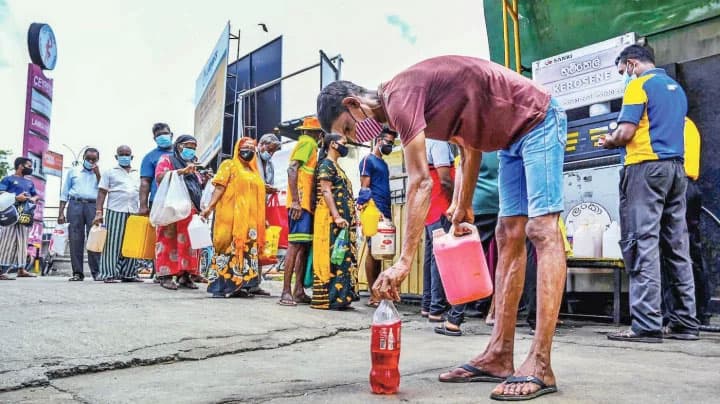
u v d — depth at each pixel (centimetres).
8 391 197
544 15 567
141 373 231
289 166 476
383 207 499
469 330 384
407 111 185
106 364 236
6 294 422
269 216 721
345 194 464
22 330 284
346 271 455
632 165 342
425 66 194
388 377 190
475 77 193
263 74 1302
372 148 517
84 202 678
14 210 714
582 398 181
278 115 1238
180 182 528
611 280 444
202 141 1630
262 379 217
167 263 532
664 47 501
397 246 589
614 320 418
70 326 300
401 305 556
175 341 286
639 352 286
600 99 475
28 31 2180
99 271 641
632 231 338
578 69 490
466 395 188
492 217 438
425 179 184
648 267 329
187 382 212
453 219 214
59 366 227
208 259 755
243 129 1245
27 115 2127
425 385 205
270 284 749
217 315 370
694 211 387
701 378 215
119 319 329
